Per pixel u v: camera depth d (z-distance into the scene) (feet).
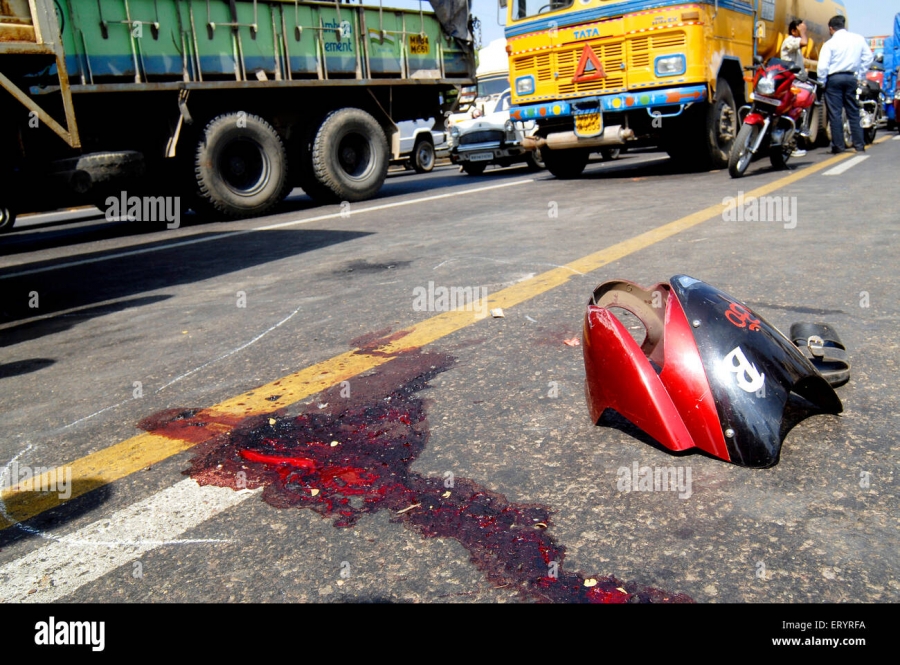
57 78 19.77
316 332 11.75
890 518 5.45
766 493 5.89
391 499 6.36
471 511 6.04
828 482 5.97
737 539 5.36
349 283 15.06
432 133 59.88
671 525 5.59
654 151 54.54
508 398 8.30
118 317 14.25
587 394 7.39
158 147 27.68
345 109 32.60
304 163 32.30
